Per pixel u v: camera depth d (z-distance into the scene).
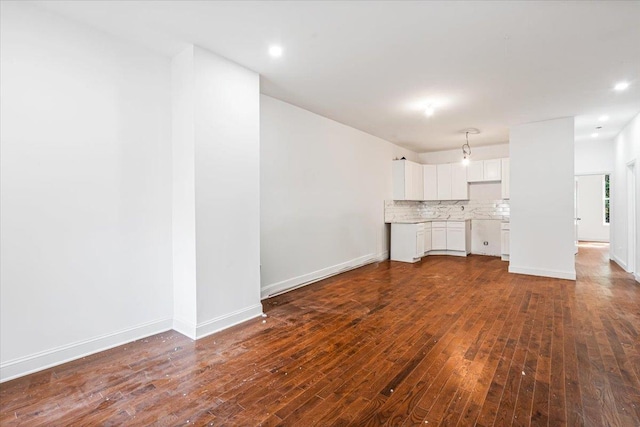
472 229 7.68
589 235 9.79
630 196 5.34
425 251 7.20
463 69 3.30
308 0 2.20
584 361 2.41
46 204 2.33
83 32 2.50
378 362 2.42
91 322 2.55
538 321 3.22
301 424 1.75
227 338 2.85
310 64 3.20
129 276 2.77
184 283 2.94
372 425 1.74
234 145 3.17
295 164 4.62
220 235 3.04
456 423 1.74
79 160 2.49
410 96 4.12
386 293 4.27
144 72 2.86
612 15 2.35
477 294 4.18
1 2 2.14
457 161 7.95
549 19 2.41
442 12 2.33
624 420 1.75
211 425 1.74
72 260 2.45
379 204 6.69
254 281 3.38
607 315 3.38
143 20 2.45
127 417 1.80
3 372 2.14
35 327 2.28
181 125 2.93
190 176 2.85
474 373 2.26
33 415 1.81
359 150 6.02
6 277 2.16
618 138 6.02
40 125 2.30
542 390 2.04
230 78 3.12
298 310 3.61
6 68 2.16
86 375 2.23
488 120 5.18
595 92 3.92
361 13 2.35
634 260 5.16
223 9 2.30
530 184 5.25
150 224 2.90
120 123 2.71
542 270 5.15
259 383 2.14
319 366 2.37
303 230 4.78
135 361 2.43
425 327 3.09
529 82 3.63
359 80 3.61
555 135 5.05
